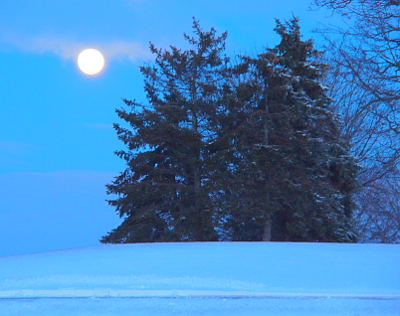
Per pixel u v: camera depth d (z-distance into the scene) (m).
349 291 15.34
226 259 20.95
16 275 18.20
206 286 15.84
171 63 63.44
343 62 61.31
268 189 52.72
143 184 59.06
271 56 56.50
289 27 58.50
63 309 13.38
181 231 55.56
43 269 19.44
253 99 57.75
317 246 26.25
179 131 57.34
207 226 54.38
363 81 59.28
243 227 58.44
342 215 54.53
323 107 58.44
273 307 13.59
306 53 58.59
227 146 55.91
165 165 62.53
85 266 19.83
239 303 13.94
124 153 62.47
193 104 60.81
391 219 64.38
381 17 49.56
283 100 56.38
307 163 55.56
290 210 55.66
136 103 63.31
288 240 56.50
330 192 53.12
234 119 56.41
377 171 63.91
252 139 55.22
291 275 17.70
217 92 61.62
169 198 60.19
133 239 58.34
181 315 12.88
